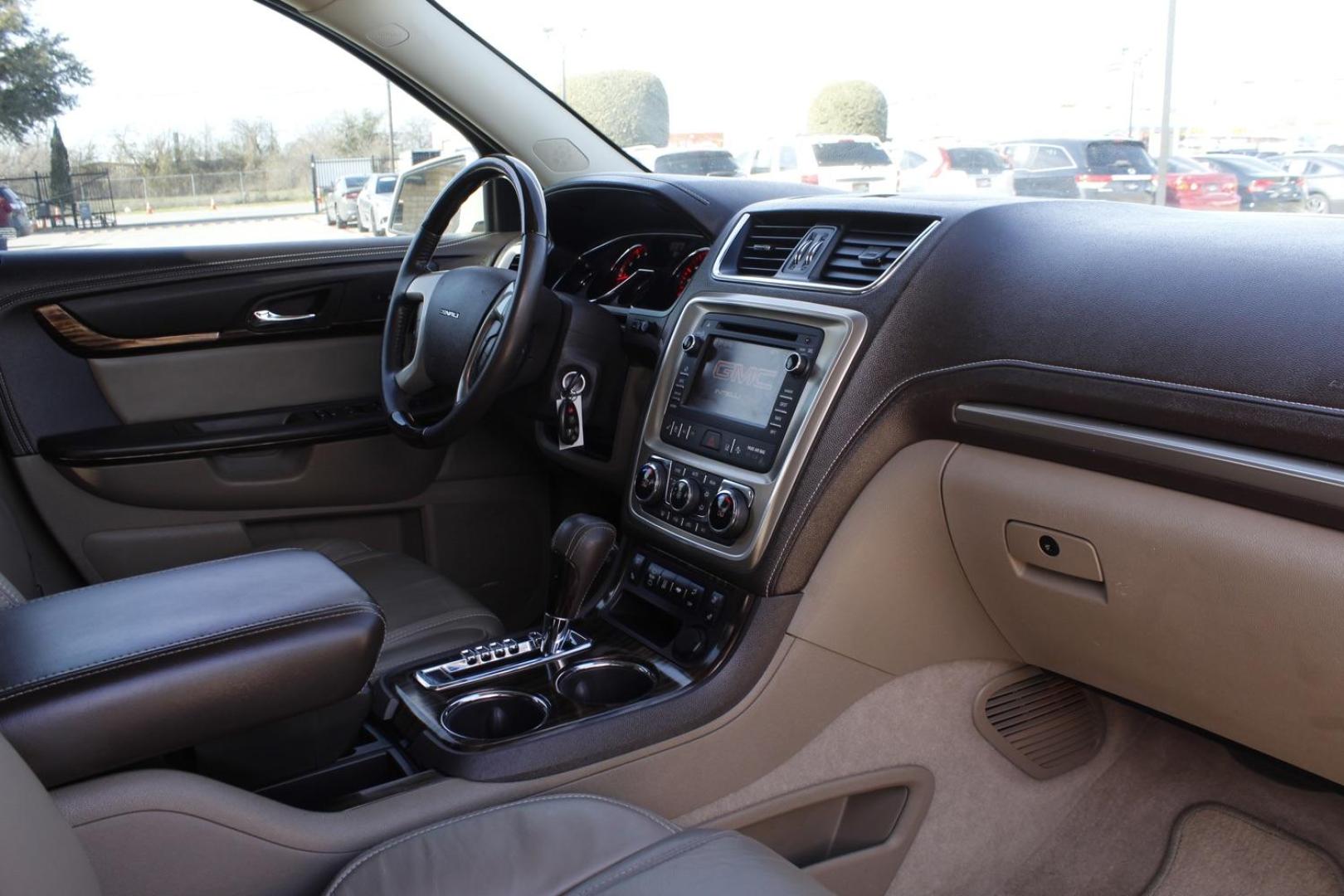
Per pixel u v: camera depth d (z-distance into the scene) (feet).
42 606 3.10
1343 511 2.90
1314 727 3.34
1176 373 3.28
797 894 2.66
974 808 4.62
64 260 6.00
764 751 4.10
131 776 2.81
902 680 4.39
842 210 4.54
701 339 4.70
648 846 2.97
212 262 6.28
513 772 3.57
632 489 4.83
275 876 3.06
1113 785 4.83
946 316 4.01
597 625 4.59
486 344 4.98
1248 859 4.45
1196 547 3.26
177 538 6.26
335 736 3.55
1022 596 4.00
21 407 5.94
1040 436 3.65
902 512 4.16
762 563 4.10
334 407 6.66
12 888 2.02
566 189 6.44
